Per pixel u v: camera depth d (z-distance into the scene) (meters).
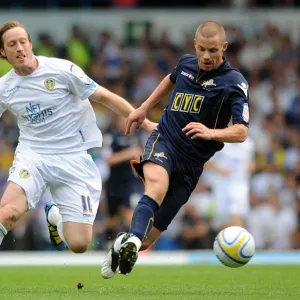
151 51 75.81
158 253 54.75
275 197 61.44
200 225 57.53
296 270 38.84
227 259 27.52
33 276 36.06
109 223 55.00
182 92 28.20
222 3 81.50
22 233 56.94
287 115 72.44
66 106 29.03
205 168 58.16
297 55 77.19
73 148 29.23
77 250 29.42
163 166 27.25
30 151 28.86
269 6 80.81
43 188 28.81
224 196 55.59
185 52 75.94
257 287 29.28
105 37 75.94
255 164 63.25
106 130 59.28
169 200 28.45
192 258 50.12
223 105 27.70
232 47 76.75
